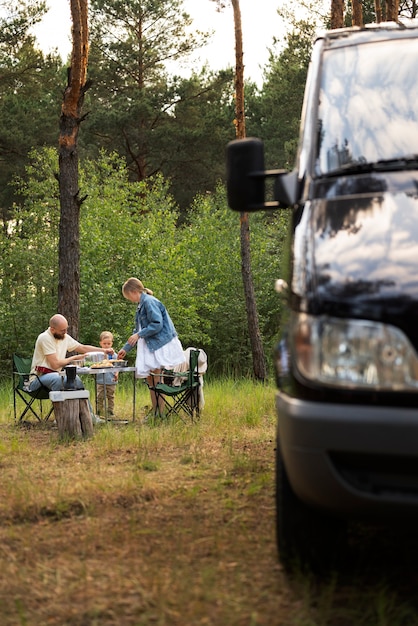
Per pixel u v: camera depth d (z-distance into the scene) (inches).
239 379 804.0
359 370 112.2
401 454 108.6
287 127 1317.7
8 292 915.4
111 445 273.7
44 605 125.3
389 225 129.6
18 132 1140.5
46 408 403.9
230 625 115.3
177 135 1278.3
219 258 1108.5
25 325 911.0
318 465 113.2
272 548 147.6
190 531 161.5
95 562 144.9
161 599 123.6
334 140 154.8
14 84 1160.8
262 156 150.5
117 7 1227.2
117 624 117.0
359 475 113.3
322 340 115.3
